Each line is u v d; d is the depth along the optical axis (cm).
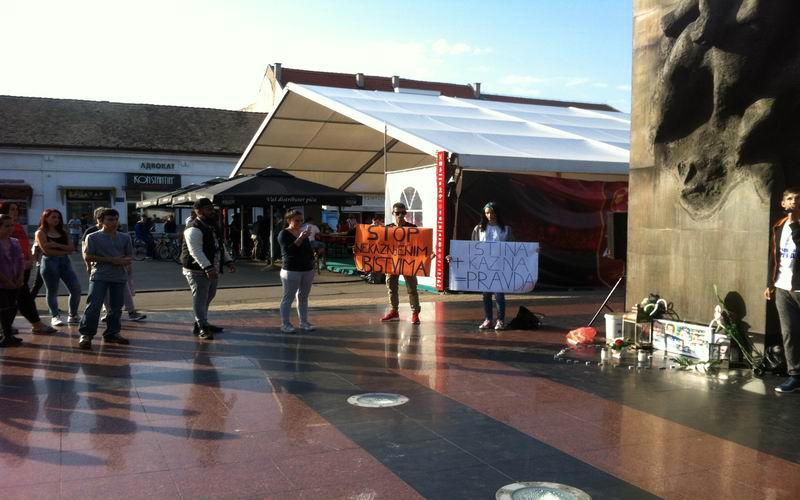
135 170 3612
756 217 657
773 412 524
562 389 595
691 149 730
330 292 1414
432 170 1380
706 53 688
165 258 2462
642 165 800
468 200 1359
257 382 612
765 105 640
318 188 1903
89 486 380
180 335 849
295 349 764
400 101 1941
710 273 710
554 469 408
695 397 568
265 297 1345
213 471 403
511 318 1012
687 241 738
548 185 1438
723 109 681
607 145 1612
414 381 621
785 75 630
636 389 595
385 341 816
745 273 670
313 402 548
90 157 3516
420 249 941
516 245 897
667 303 758
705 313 718
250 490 376
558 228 1446
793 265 568
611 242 853
